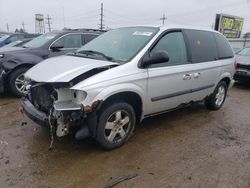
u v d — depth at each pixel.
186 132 4.67
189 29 4.95
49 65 3.86
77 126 3.47
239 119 5.57
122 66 3.72
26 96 4.01
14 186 2.95
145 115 4.25
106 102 3.62
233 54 6.25
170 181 3.17
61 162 3.46
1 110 5.40
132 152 3.82
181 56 4.62
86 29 7.97
